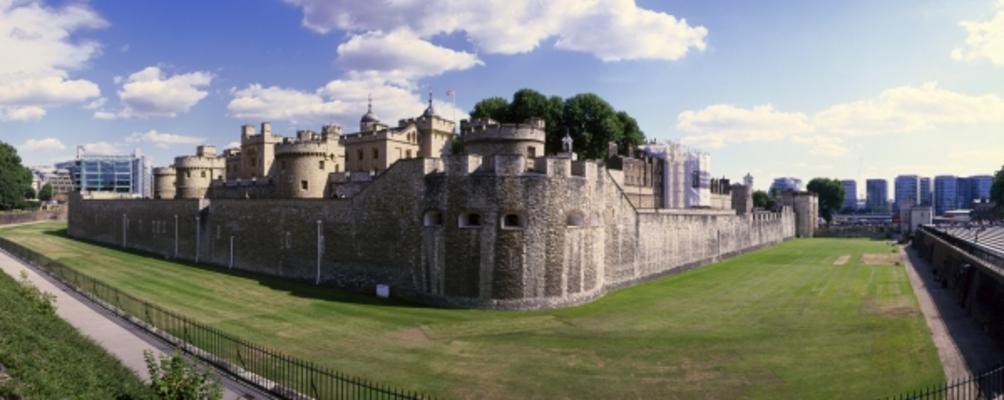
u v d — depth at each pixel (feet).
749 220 261.65
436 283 120.16
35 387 43.55
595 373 75.46
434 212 122.31
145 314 95.40
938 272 163.43
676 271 181.37
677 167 287.48
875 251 253.85
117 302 103.14
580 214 124.26
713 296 132.98
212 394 52.49
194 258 191.83
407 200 125.39
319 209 144.46
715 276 170.91
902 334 93.61
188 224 195.52
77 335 72.23
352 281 136.15
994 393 64.80
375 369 76.18
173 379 52.37
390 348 86.33
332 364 77.71
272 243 158.61
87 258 195.31
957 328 97.76
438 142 245.65
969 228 215.72
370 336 92.89
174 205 203.72
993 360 78.84
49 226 341.21
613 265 144.25
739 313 112.37
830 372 75.00
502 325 101.81
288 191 208.03
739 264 205.67
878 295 132.05
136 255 207.82
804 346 87.45
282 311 110.32
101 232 258.78
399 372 75.15
